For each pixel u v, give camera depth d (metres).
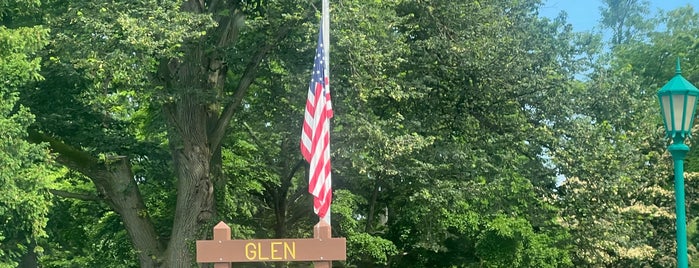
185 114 20.70
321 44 15.17
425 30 22.31
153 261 21.39
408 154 20.50
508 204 23.67
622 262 30.30
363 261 24.94
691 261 35.28
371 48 18.83
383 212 27.12
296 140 22.78
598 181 23.06
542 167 23.22
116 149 22.56
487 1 23.06
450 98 22.88
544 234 24.67
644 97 25.06
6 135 16.02
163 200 25.23
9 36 16.03
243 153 25.12
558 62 23.69
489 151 22.86
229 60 19.91
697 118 35.44
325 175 14.61
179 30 17.00
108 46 17.39
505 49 22.20
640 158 26.52
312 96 14.91
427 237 23.42
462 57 21.64
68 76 20.05
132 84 18.11
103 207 26.28
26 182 16.50
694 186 32.94
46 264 28.41
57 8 19.84
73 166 21.12
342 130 20.08
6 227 16.70
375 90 19.39
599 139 23.12
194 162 20.89
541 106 23.22
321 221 13.16
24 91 20.64
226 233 12.52
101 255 25.88
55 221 25.06
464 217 23.30
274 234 26.92
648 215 30.31
